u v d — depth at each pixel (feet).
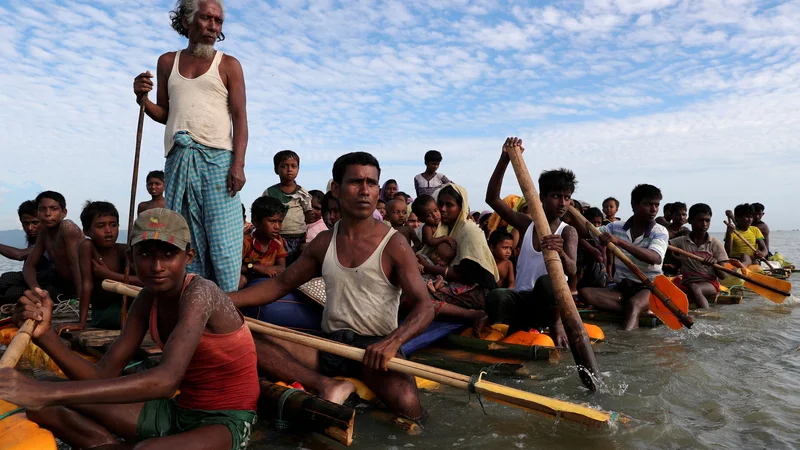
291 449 8.56
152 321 7.92
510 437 8.83
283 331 10.34
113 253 15.10
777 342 15.84
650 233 20.24
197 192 13.47
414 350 14.26
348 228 11.11
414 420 9.52
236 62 13.97
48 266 19.03
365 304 10.96
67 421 7.53
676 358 13.78
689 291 23.97
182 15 13.61
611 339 16.56
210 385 7.90
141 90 13.07
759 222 42.11
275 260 18.04
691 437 8.69
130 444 7.65
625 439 8.64
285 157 21.03
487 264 16.93
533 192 12.92
